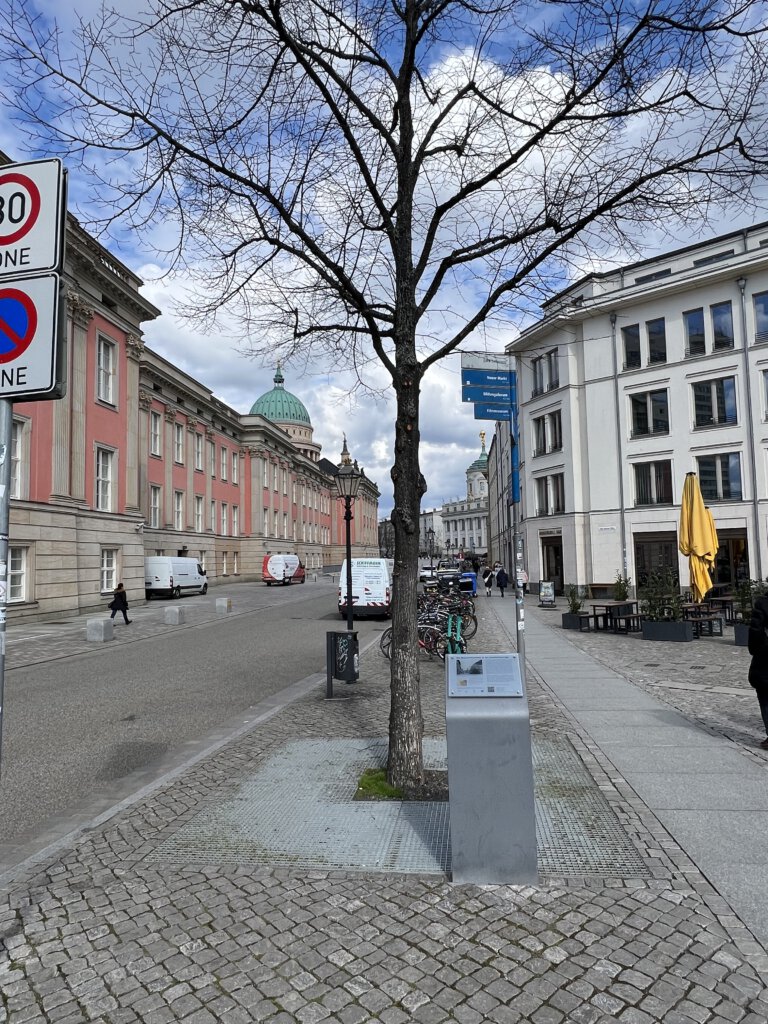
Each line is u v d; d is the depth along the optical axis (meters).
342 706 9.05
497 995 2.87
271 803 5.21
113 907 3.70
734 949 3.13
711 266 29.05
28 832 5.04
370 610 23.31
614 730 7.16
